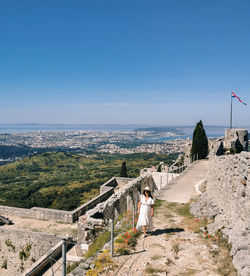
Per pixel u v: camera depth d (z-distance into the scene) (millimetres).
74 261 11070
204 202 13586
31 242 15273
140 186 21281
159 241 8891
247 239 7039
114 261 7418
